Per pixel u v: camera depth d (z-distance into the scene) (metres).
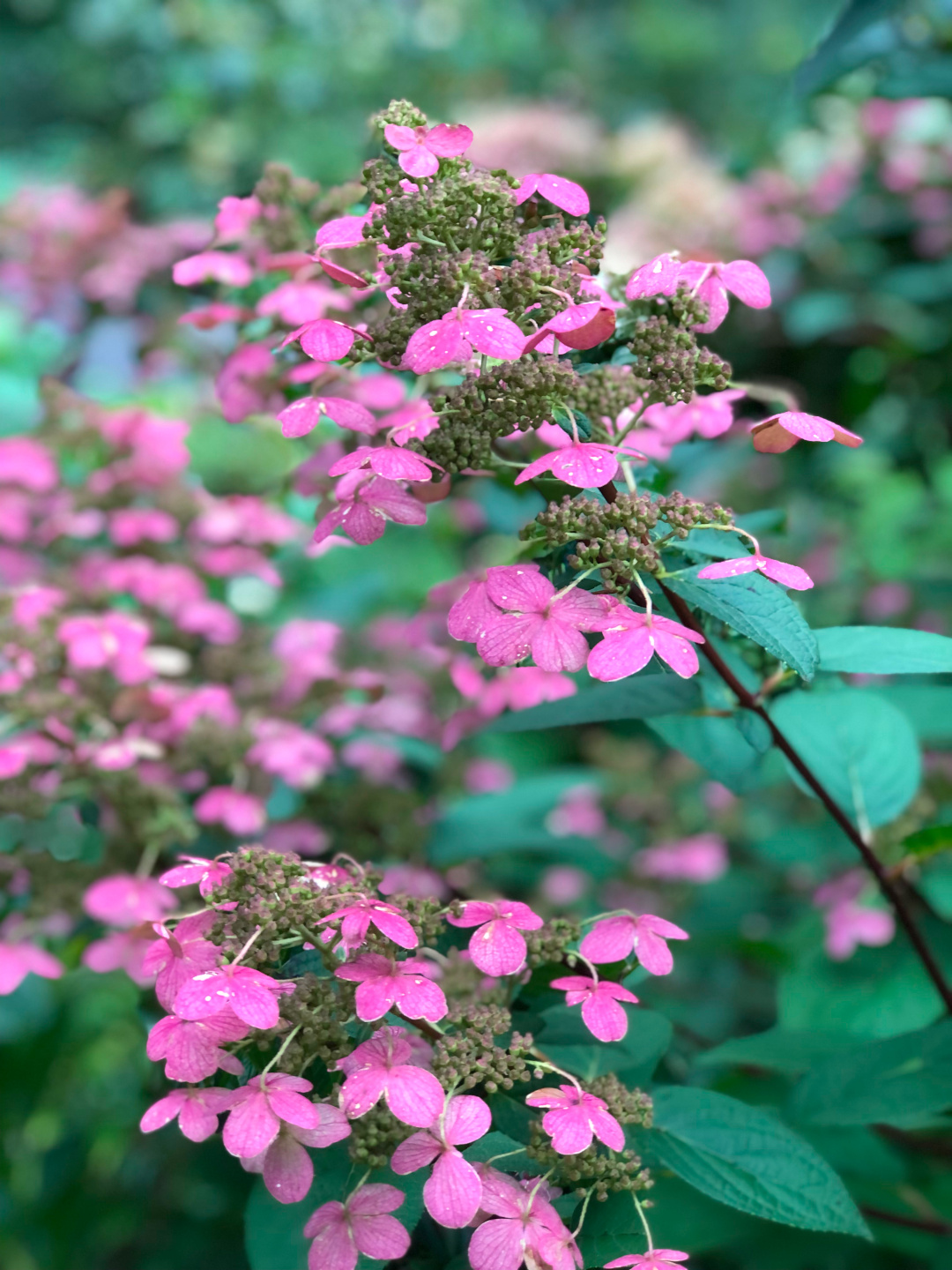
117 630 0.89
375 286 0.57
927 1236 0.90
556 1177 0.55
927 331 1.73
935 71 1.30
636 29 3.97
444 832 1.04
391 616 1.28
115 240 1.44
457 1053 0.53
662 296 0.61
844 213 1.84
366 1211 0.52
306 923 0.53
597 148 2.30
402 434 0.58
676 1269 0.52
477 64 3.23
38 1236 1.42
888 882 0.75
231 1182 1.26
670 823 1.53
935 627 1.47
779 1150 0.61
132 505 1.04
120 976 1.25
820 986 0.98
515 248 0.55
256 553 1.01
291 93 2.79
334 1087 0.53
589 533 0.54
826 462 1.75
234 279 0.78
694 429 0.72
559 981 0.57
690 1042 0.98
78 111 3.52
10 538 1.04
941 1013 0.94
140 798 0.85
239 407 0.78
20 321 1.50
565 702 0.71
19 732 0.88
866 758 0.82
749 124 3.58
